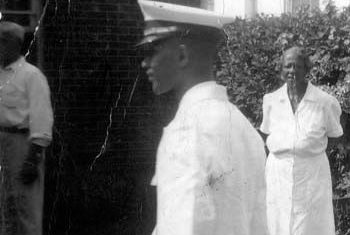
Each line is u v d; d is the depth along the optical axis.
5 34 3.75
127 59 5.61
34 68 3.85
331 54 6.61
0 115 3.76
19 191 3.78
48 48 4.83
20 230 3.75
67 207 4.13
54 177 4.23
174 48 2.48
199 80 2.50
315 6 7.20
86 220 4.11
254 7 7.32
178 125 2.46
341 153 6.42
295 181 5.21
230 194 2.39
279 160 5.28
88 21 5.41
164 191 2.41
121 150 5.14
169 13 2.48
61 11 4.96
